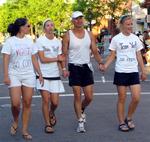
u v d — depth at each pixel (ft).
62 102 50.42
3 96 56.90
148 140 32.22
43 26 34.53
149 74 79.71
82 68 34.55
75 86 34.58
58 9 263.29
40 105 48.44
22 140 32.60
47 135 34.19
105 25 185.98
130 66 34.73
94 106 47.24
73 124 38.24
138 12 199.00
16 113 33.35
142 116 41.14
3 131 35.73
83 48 34.45
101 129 36.09
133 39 34.86
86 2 173.88
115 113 42.98
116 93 57.62
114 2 169.58
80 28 34.58
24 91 32.40
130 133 34.53
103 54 140.36
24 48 31.99
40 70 33.47
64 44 34.53
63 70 34.55
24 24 31.96
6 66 31.78
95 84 68.28
